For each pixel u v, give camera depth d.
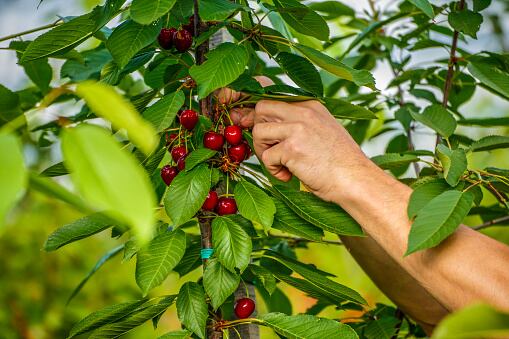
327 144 1.36
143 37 1.27
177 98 1.27
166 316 3.71
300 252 3.53
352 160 1.36
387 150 2.32
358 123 2.32
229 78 1.22
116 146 0.57
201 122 1.36
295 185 1.62
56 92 0.66
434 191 1.32
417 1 1.45
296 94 1.49
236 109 1.51
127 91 2.23
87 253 3.78
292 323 1.27
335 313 3.25
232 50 1.27
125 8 1.31
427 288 1.31
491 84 1.74
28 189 0.63
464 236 1.29
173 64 1.58
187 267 1.53
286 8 1.37
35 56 1.33
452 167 1.33
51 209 3.66
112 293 3.73
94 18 1.29
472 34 1.79
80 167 0.56
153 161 1.39
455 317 0.56
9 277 3.56
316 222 1.36
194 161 1.23
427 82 2.33
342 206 1.36
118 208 0.54
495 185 1.56
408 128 2.14
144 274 1.21
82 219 1.32
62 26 1.27
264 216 1.25
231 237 1.23
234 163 1.40
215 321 1.32
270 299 1.95
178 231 1.27
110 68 1.47
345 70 1.27
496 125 1.94
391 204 1.31
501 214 2.07
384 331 1.83
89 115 1.56
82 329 1.28
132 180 0.55
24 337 3.50
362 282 3.57
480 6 1.86
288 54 1.43
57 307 3.59
